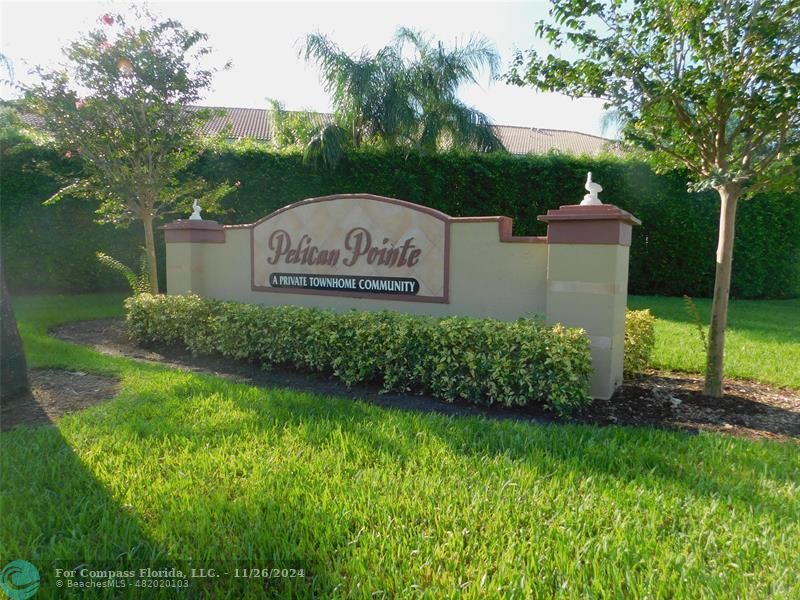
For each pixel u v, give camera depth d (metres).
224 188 10.20
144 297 7.49
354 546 2.50
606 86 4.93
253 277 7.62
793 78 4.07
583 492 3.02
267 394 4.82
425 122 13.99
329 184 12.55
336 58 13.67
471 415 4.47
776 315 10.59
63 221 11.96
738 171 4.70
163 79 8.52
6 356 4.66
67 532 2.64
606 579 2.29
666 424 4.34
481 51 14.35
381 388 5.27
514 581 2.25
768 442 3.88
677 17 4.59
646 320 6.07
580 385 4.48
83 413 4.27
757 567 2.38
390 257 6.36
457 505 2.88
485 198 12.88
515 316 5.60
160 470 3.29
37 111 8.40
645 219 13.15
